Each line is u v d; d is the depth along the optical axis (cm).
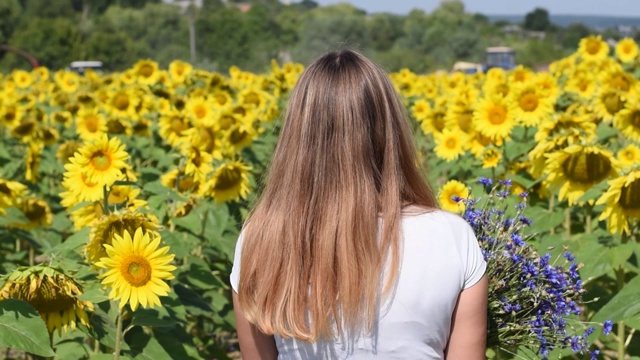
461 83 1378
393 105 279
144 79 1209
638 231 535
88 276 385
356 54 284
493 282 314
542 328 314
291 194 273
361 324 265
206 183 567
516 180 592
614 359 502
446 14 6956
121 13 6381
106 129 851
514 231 339
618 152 594
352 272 263
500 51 3328
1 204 538
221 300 522
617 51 1171
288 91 1346
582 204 539
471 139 725
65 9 7550
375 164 273
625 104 665
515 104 699
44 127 970
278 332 272
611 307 407
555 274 321
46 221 630
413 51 5597
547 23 9919
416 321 264
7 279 357
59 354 406
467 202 346
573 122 627
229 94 1202
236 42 5388
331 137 273
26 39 4878
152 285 358
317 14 7919
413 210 274
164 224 525
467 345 271
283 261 271
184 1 8038
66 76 1541
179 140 760
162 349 415
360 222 266
